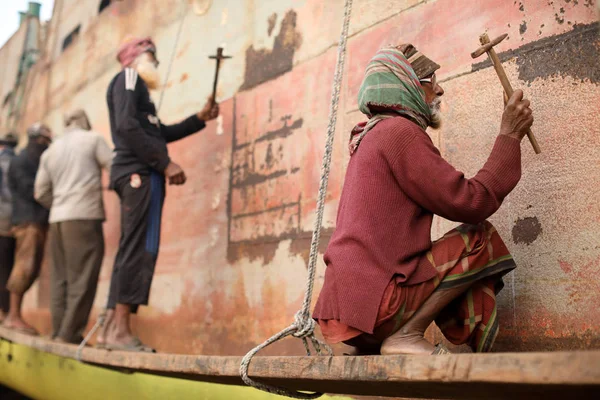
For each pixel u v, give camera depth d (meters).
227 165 4.58
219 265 4.50
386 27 3.45
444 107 3.04
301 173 3.88
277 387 2.44
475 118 2.90
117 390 4.15
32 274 5.90
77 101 7.70
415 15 3.29
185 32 5.39
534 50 2.68
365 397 2.98
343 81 3.66
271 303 3.95
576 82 2.52
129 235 3.82
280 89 4.17
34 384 5.30
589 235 2.41
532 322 2.54
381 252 2.12
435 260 2.18
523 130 2.24
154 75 4.20
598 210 2.39
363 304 2.09
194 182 4.92
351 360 1.96
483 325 2.24
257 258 4.14
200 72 5.08
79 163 4.96
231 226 4.44
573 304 2.42
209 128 4.84
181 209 5.03
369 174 2.20
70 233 4.86
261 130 4.29
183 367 2.83
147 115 4.03
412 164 2.15
